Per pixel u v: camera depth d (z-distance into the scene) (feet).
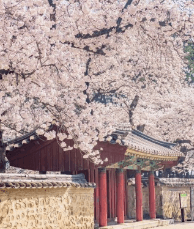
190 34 59.57
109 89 92.07
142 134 81.76
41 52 47.34
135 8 54.44
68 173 62.95
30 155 63.05
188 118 119.96
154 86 102.42
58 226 50.67
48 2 58.90
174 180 88.99
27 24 52.34
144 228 68.90
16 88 48.80
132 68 89.40
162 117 121.19
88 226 56.34
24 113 49.11
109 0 61.57
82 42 57.93
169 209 87.51
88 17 56.75
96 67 77.05
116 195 66.90
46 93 48.83
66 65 50.90
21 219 45.11
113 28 57.11
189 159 130.11
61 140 56.90
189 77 125.29
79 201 55.16
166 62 79.10
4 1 49.21
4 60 45.91
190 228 68.95
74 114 52.19
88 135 55.57
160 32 60.90
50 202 49.70
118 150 59.21
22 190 45.65
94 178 66.03
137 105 112.16
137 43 77.15
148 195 87.40
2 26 50.03
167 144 85.40
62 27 56.49
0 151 57.11
